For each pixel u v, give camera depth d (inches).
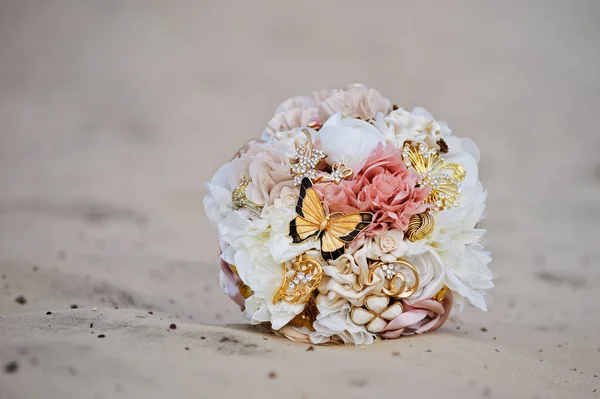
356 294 55.4
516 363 55.5
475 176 58.0
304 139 57.2
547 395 52.4
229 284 58.2
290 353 53.8
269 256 55.9
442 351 54.7
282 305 55.7
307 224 55.5
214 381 51.3
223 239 56.9
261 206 56.4
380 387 51.2
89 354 52.7
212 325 58.0
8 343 53.7
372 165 55.6
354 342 55.4
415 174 56.2
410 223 55.5
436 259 55.7
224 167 58.6
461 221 56.8
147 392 50.5
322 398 50.4
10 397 50.1
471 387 51.6
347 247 55.5
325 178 55.9
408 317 55.7
